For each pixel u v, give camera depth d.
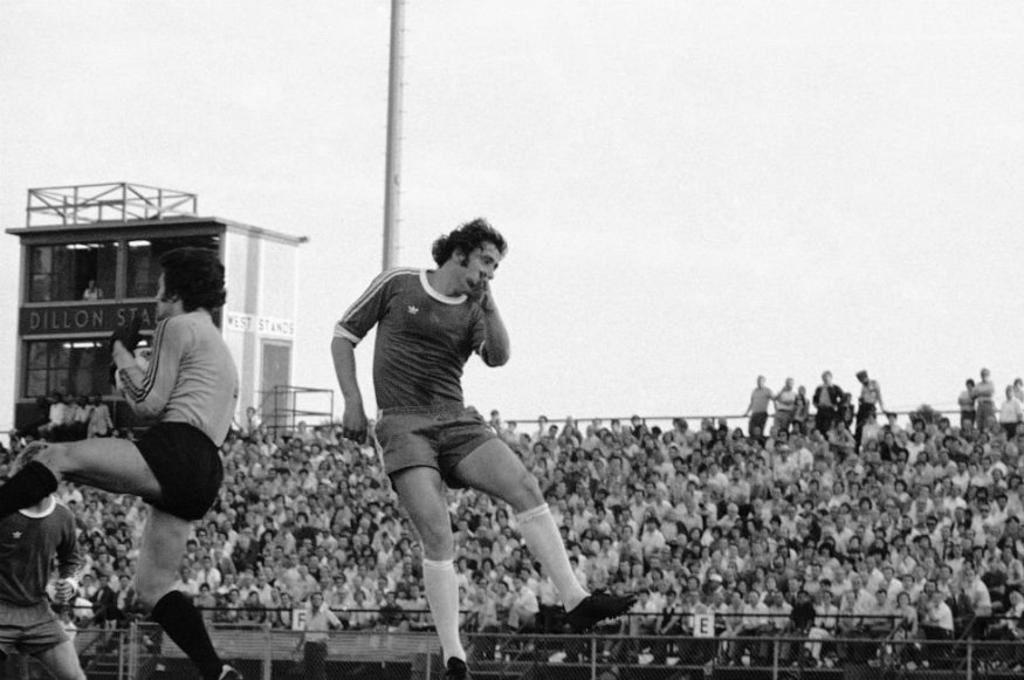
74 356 50.47
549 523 8.32
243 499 34.50
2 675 13.44
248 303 51.41
